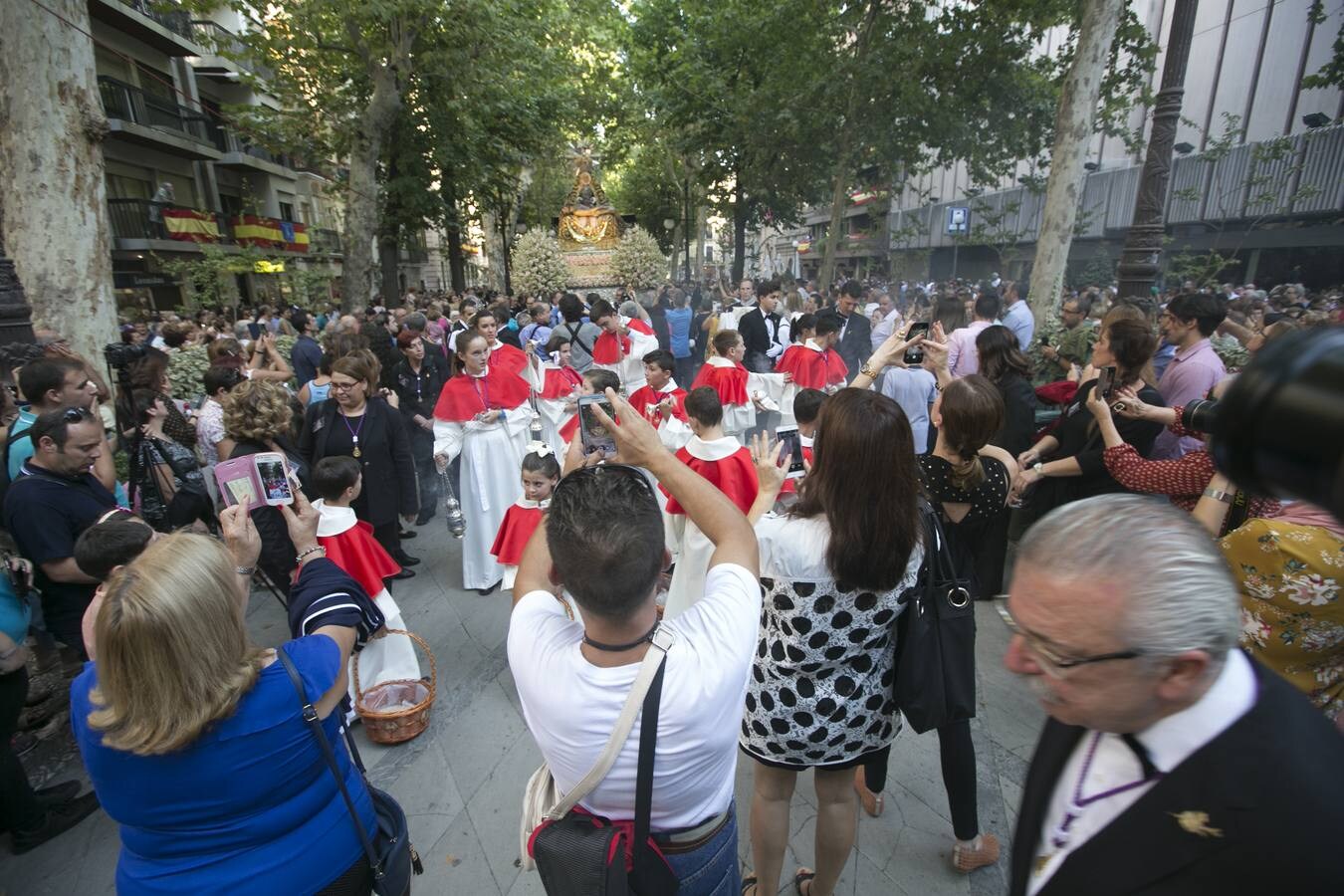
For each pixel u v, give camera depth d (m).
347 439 4.64
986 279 25.59
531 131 20.19
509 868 2.73
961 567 2.29
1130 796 0.95
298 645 1.70
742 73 19.91
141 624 1.36
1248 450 0.51
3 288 4.84
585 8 21.39
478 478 5.02
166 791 1.48
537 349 8.94
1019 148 17.53
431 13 14.72
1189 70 18.52
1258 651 1.91
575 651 1.34
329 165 20.75
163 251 20.77
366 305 16.34
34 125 6.59
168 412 4.59
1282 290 12.21
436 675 4.03
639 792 1.25
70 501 3.09
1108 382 3.25
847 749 2.10
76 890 2.74
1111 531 0.92
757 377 7.25
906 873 2.60
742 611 1.37
